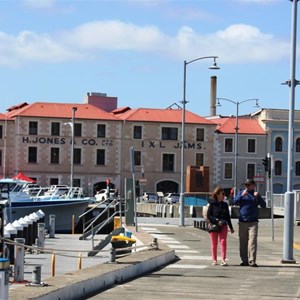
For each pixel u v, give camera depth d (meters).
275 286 20.34
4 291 12.37
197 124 126.81
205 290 19.36
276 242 38.62
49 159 120.88
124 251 29.08
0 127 120.62
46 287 16.12
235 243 37.03
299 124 130.62
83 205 63.34
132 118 124.56
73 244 40.66
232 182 128.25
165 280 21.36
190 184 86.44
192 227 51.84
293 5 26.53
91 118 122.62
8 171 120.19
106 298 17.64
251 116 139.38
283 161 130.00
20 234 31.97
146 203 94.88
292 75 26.89
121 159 123.69
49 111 122.19
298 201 59.31
